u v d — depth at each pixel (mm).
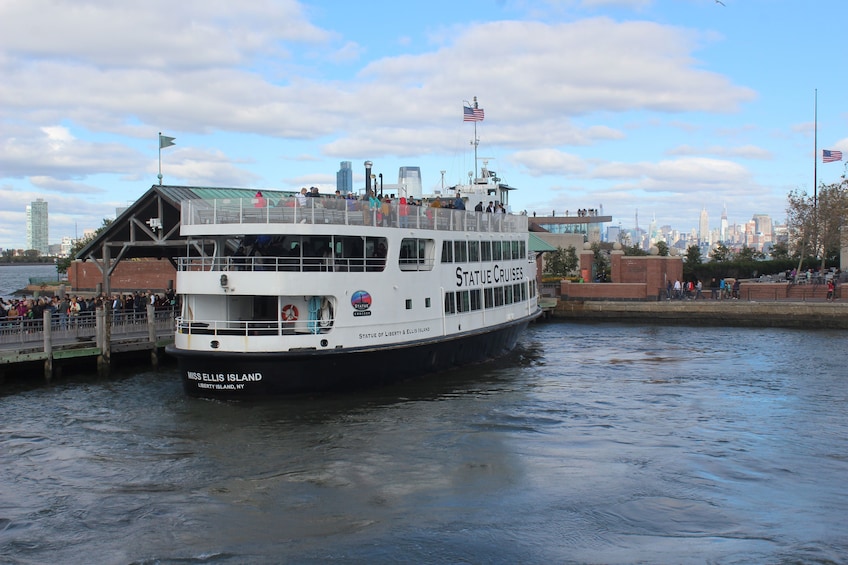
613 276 68812
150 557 15531
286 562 15281
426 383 32219
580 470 20953
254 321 27219
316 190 31516
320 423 25375
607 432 25062
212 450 22594
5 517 17703
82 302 39375
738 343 48375
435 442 23531
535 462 21672
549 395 30766
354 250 30328
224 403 27562
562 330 57031
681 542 16172
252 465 21266
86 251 46750
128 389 31188
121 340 35656
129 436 24062
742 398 30562
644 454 22531
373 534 16609
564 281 69500
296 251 29875
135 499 18797
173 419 25891
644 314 63562
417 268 32156
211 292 27688
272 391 27406
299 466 21188
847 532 16719
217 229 28094
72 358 35094
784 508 18172
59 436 24203
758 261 88625
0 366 31875
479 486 19641
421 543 16125
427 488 19500
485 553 15656
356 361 28688
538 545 16016
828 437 24578
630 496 18922
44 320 32562
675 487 19609
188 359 27641
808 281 71125
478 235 36844
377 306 29672
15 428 25156
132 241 44906
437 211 33281
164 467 21141
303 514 17797
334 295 28031
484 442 23594
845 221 71688
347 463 21469
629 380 34469
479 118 51281
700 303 62031
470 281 35938
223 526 17109
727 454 22594
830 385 33406
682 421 26641
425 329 32219
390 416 26484
